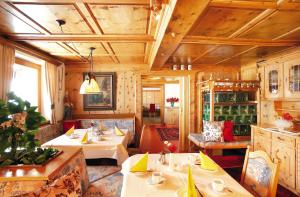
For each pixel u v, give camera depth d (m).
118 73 5.21
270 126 3.58
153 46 3.39
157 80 9.37
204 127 4.06
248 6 1.83
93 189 2.72
